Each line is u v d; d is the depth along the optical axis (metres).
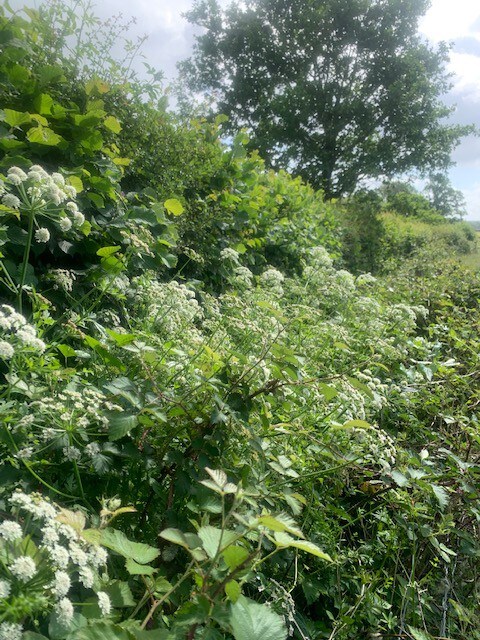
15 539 1.47
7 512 1.88
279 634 1.69
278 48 30.22
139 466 2.44
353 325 5.42
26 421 2.05
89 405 2.17
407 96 28.56
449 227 25.30
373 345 4.37
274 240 8.09
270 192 8.91
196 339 3.10
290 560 2.73
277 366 2.56
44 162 4.08
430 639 2.62
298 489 3.02
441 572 3.22
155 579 1.91
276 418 3.21
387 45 29.00
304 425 3.27
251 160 7.31
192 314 3.47
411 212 34.41
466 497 3.19
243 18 30.64
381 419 4.11
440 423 4.13
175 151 5.85
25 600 1.29
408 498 3.03
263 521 1.56
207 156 6.72
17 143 3.73
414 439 4.05
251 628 1.66
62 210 2.85
